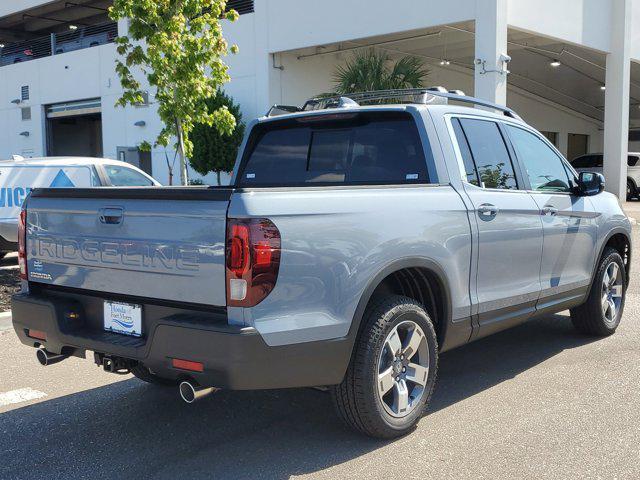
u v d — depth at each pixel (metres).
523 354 5.81
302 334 3.41
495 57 16.47
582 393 4.79
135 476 3.63
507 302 4.75
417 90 5.04
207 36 9.86
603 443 3.93
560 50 23.19
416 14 17.39
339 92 18.48
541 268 5.13
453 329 4.32
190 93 9.95
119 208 3.68
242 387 3.30
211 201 3.32
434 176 4.36
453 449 3.87
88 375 5.45
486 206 4.51
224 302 3.29
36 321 4.07
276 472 3.63
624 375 5.18
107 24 24.97
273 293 3.29
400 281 4.29
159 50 9.58
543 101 32.25
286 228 3.35
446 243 4.16
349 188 3.72
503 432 4.11
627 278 6.57
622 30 21.73
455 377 5.21
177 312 3.53
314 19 19.05
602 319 6.14
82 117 27.84
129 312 3.74
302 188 3.51
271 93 20.25
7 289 8.59
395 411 3.96
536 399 4.68
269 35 20.00
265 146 5.27
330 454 3.84
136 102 10.35
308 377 3.49
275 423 4.34
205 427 4.30
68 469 3.73
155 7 9.52
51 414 4.59
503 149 5.00
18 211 10.59
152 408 4.66
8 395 4.98
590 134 35.59
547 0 18.88
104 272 3.80
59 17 29.84
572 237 5.48
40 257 4.18
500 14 16.45
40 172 10.73
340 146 4.86
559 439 3.99
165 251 3.48
